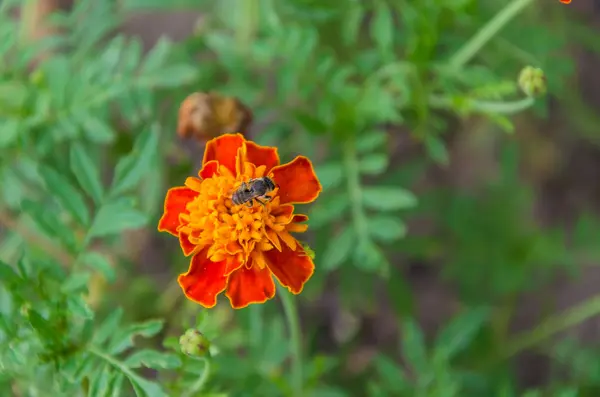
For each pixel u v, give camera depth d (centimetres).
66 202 47
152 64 52
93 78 51
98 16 55
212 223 42
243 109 48
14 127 50
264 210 42
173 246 59
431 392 52
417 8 51
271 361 51
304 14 53
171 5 56
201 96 48
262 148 42
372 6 53
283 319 57
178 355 44
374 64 54
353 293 58
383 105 52
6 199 52
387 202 51
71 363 45
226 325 55
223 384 51
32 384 47
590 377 58
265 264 42
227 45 55
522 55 55
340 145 53
